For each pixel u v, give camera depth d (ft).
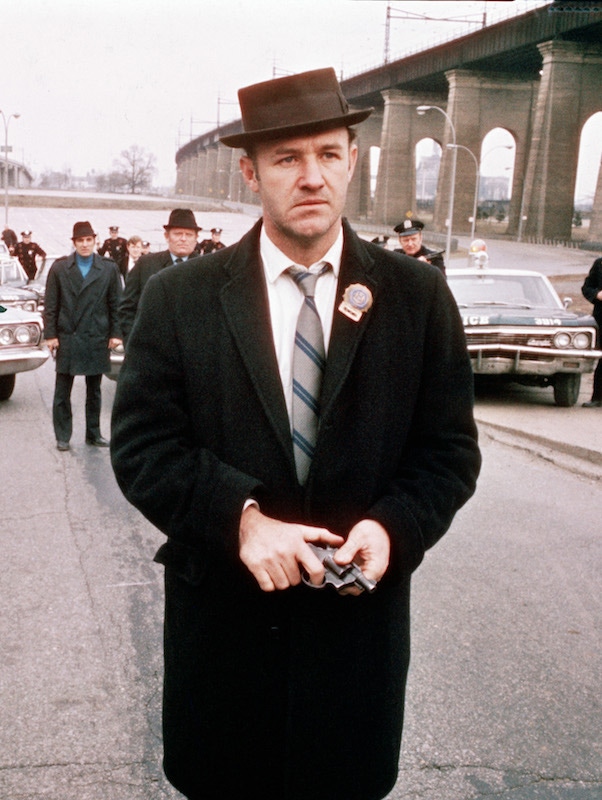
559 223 208.54
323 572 5.24
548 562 16.67
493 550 17.29
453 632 13.52
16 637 13.12
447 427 6.11
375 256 6.08
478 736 10.69
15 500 20.39
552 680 12.09
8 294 40.09
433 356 6.10
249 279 5.94
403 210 272.92
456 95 237.04
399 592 6.15
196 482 5.61
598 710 11.35
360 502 5.83
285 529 5.37
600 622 13.99
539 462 25.04
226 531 5.41
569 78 201.98
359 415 5.82
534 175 211.00
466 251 193.57
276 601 5.86
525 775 9.94
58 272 25.32
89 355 25.53
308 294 5.94
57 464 23.94
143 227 256.11
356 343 5.80
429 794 9.55
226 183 450.30
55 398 25.85
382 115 317.63
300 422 5.88
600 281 32.27
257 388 5.75
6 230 118.21
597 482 22.90
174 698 6.22
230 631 5.95
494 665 12.47
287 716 5.90
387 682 6.08
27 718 10.94
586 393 37.52
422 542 5.64
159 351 5.90
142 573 15.83
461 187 240.53
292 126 5.45
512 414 31.53
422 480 5.90
